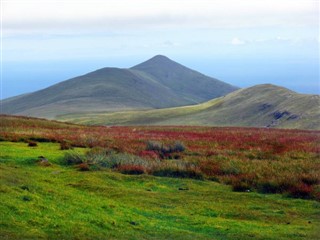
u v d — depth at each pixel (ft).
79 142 142.92
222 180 96.84
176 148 133.59
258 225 66.03
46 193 69.72
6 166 92.12
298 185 86.58
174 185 92.84
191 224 65.10
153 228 60.03
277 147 142.72
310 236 60.54
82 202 68.39
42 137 147.23
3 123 203.00
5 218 53.42
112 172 100.89
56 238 50.31
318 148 137.59
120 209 68.85
